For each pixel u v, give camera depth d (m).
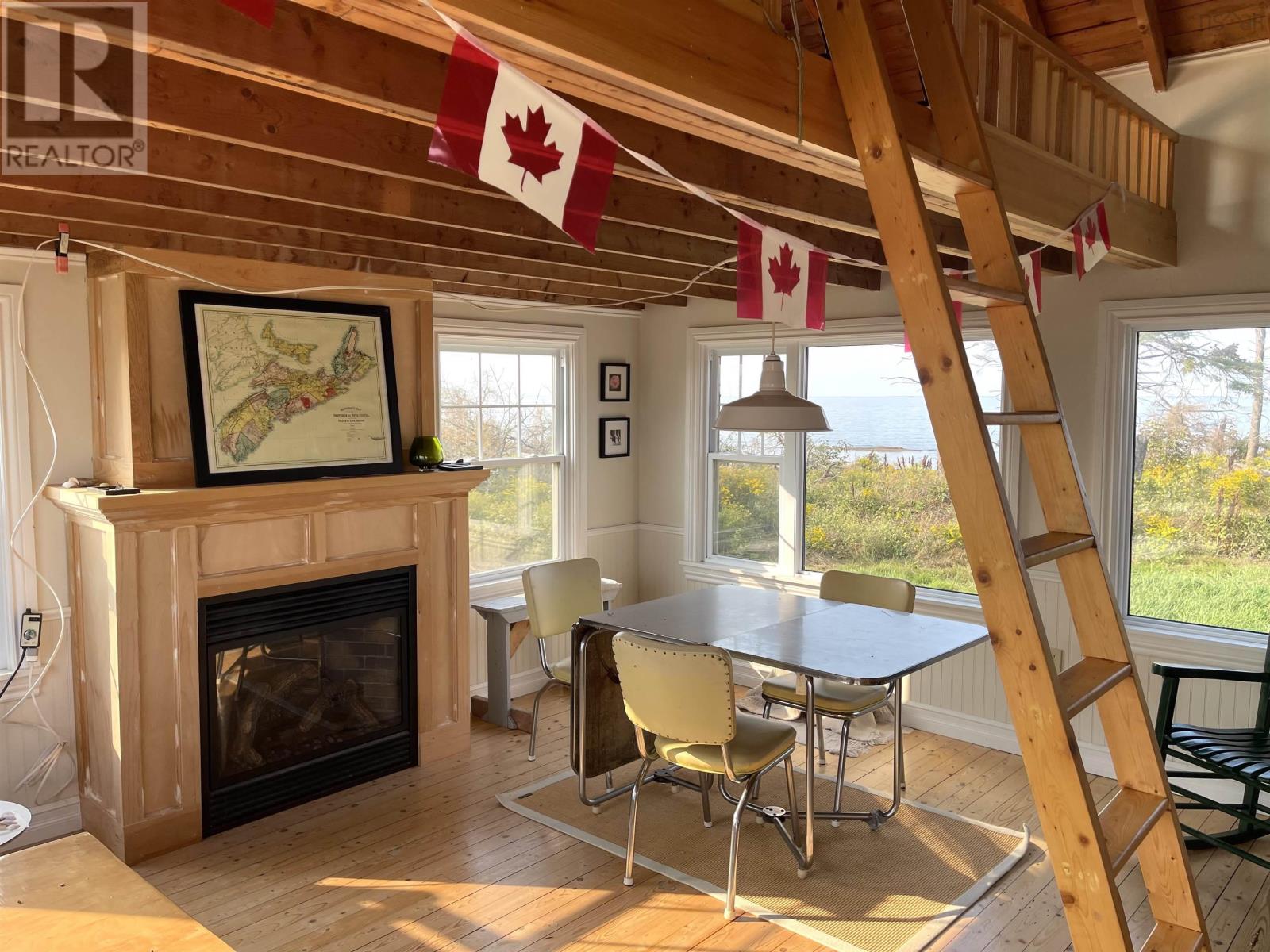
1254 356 4.04
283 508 3.91
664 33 1.79
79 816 3.96
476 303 5.20
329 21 1.86
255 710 3.99
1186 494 4.25
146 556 3.58
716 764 3.33
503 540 5.64
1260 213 3.89
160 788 3.69
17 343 3.71
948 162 2.21
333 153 2.44
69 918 2.18
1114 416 4.32
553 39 1.59
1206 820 3.99
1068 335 4.45
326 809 4.10
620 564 6.31
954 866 3.61
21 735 3.80
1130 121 3.66
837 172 2.41
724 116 1.94
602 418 6.08
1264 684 3.60
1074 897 2.00
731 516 5.99
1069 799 1.98
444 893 3.41
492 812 4.09
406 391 4.47
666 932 3.18
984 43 2.74
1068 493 2.37
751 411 3.56
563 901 3.37
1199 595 4.25
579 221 1.76
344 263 4.30
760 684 5.83
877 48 2.10
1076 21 4.15
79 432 3.90
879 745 4.89
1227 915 3.27
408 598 4.48
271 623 3.97
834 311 5.29
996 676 4.82
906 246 2.07
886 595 4.46
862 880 3.51
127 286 3.54
